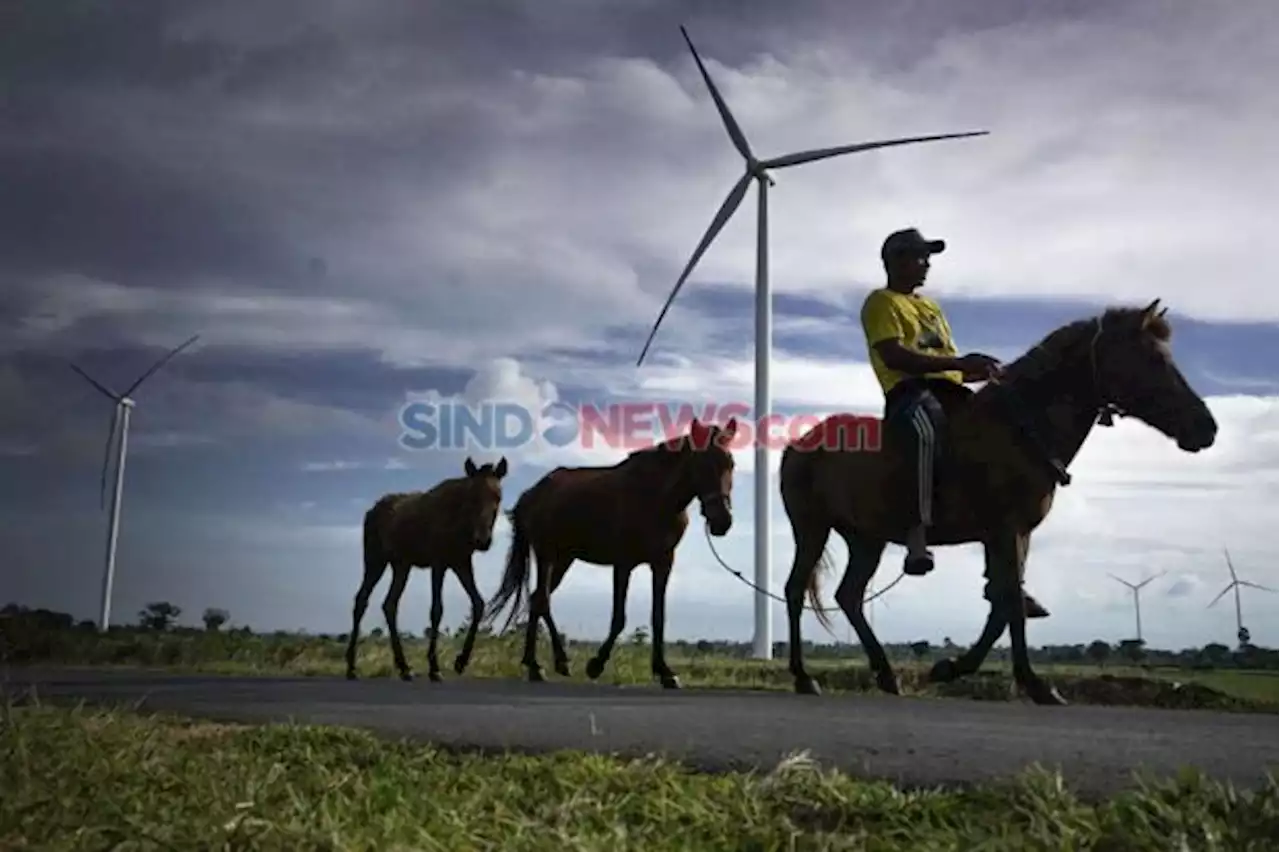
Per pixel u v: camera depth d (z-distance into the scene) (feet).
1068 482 23.97
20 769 13.38
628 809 11.02
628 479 39.01
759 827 10.07
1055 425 24.04
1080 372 23.91
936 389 26.40
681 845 9.87
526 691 26.63
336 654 59.98
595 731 15.72
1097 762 11.78
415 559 45.60
